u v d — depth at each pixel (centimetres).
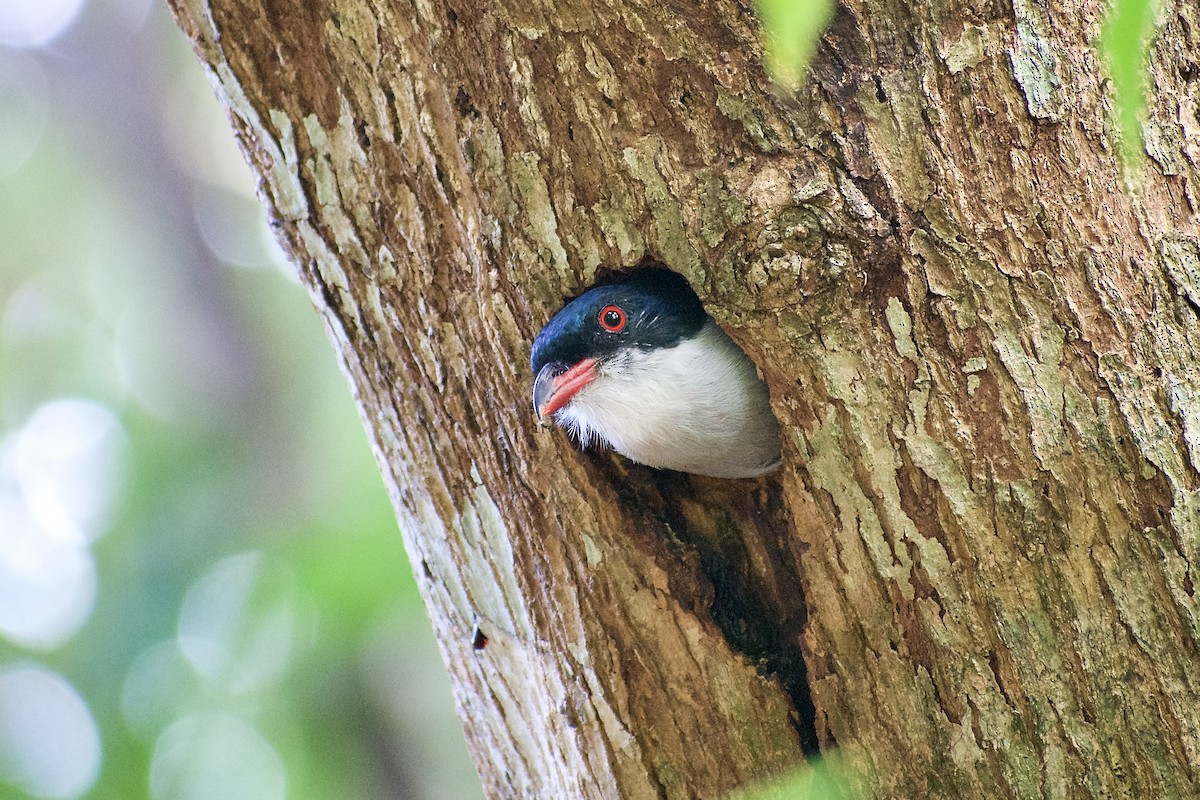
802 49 514
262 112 704
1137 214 644
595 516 757
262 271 1831
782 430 703
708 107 658
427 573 816
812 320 662
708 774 724
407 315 744
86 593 1388
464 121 687
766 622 791
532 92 672
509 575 768
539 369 746
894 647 681
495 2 660
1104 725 636
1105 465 631
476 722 840
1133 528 630
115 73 1833
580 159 684
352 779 1373
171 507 1500
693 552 786
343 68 689
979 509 648
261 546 1386
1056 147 639
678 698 734
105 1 1823
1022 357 639
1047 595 643
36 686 1309
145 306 1844
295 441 1664
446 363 750
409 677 1447
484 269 721
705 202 664
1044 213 637
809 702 735
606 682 734
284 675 1302
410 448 775
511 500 761
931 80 639
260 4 676
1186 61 667
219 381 1753
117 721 1289
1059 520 638
